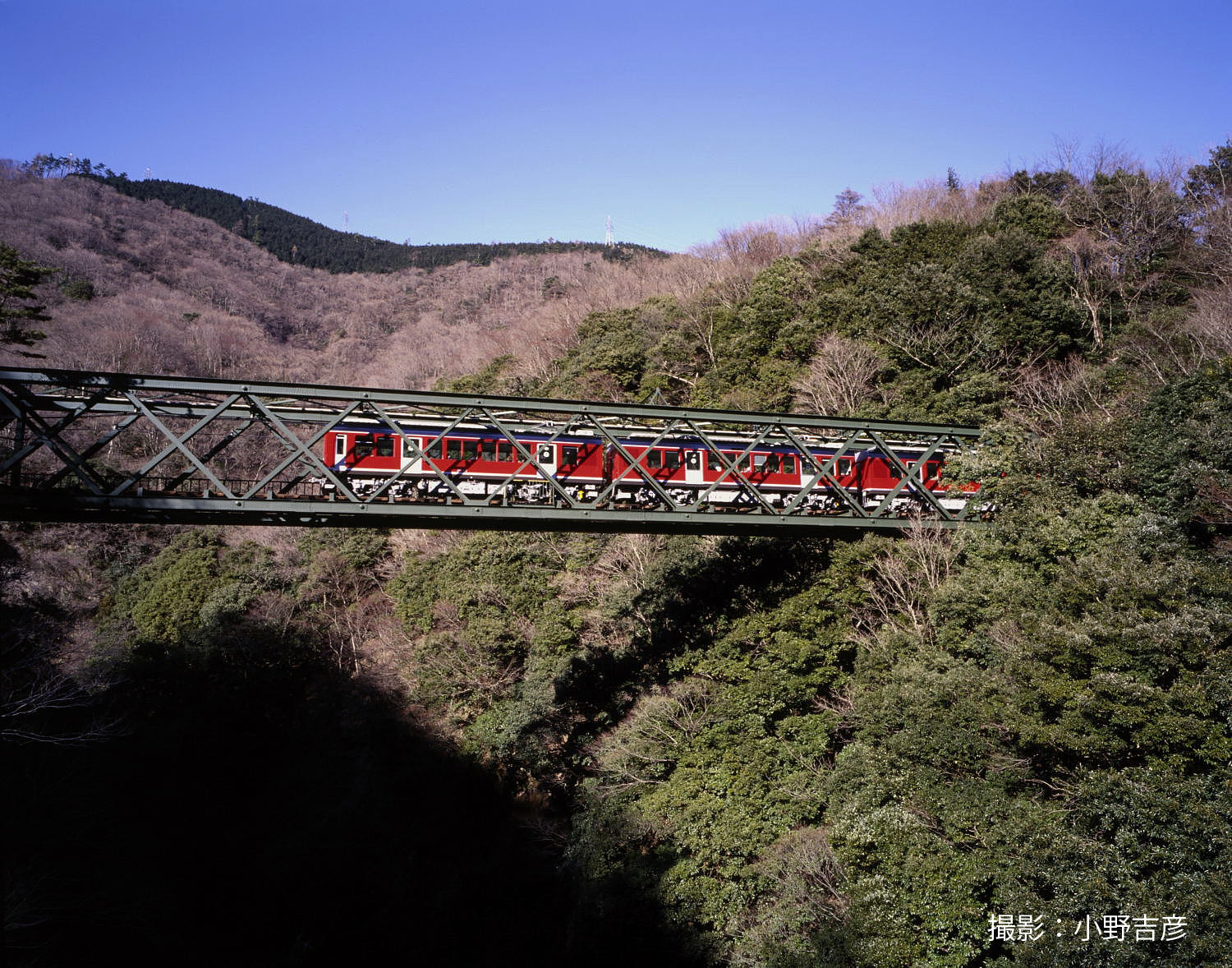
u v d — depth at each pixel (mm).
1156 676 18500
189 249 133750
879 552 27938
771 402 41938
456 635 39656
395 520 24266
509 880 31000
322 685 42094
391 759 36406
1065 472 26703
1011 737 20453
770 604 28812
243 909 31906
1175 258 44594
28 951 25781
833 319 45125
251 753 39562
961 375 39125
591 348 55781
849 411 38000
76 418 21609
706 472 29797
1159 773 17109
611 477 29062
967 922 18125
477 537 43594
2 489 20234
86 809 30125
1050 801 18984
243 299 124750
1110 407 32188
